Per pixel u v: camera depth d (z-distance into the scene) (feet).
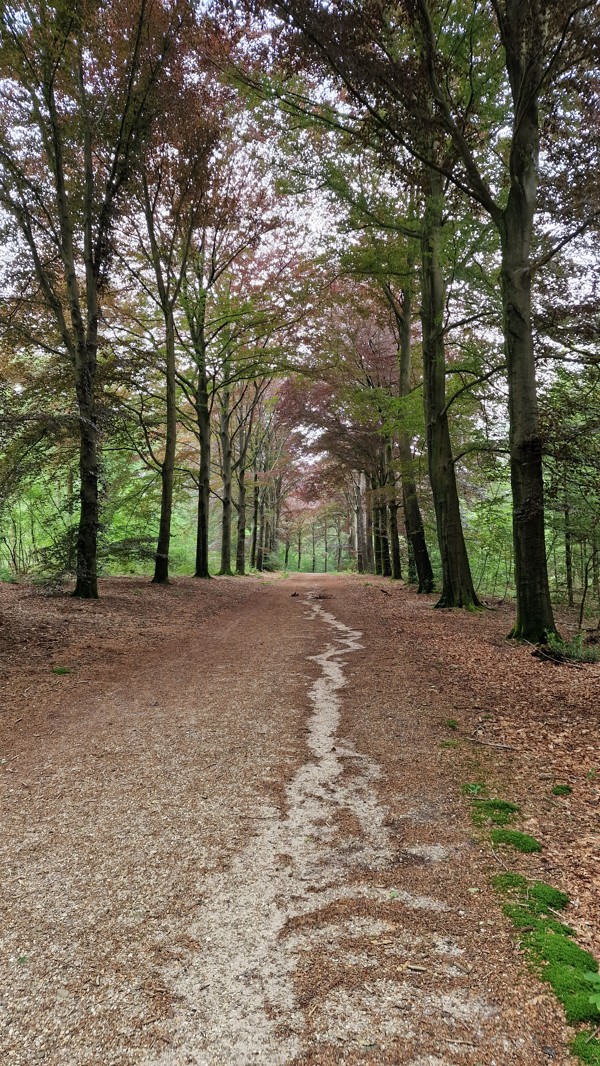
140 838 11.07
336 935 8.30
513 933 8.18
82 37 34.94
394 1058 6.23
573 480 28.45
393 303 58.70
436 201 34.06
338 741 16.22
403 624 37.06
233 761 14.84
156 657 27.25
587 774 13.61
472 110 31.96
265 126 34.04
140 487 65.10
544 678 22.35
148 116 40.06
